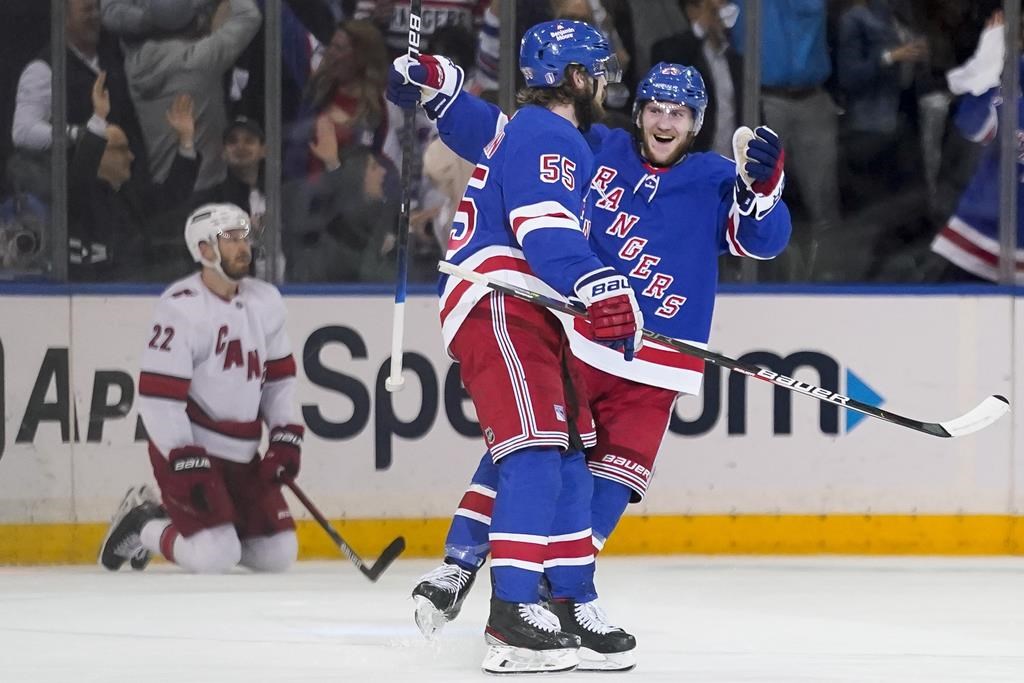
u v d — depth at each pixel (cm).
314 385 2231
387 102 2294
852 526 2289
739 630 1566
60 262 2248
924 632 1557
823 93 2336
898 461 2298
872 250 2353
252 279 2183
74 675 1252
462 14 2303
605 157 1516
